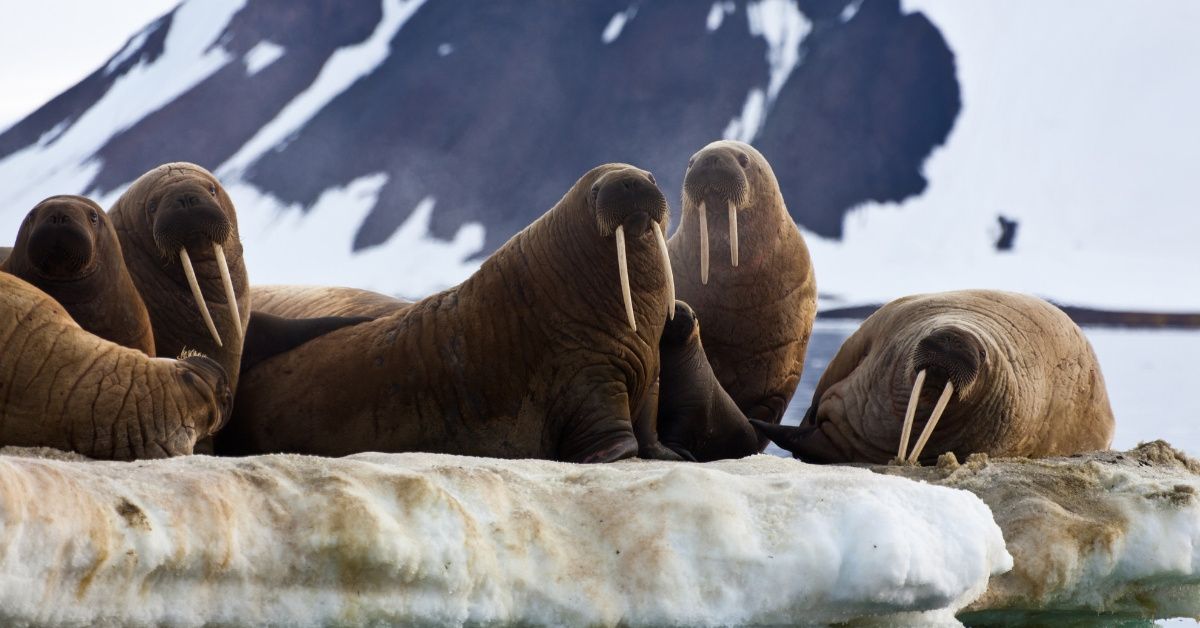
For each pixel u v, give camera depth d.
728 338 31.97
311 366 25.98
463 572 15.87
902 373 27.47
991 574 18.83
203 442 25.36
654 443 26.50
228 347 25.56
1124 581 20.81
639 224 24.47
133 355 20.12
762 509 17.69
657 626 16.59
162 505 14.77
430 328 25.52
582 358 25.03
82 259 21.17
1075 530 20.36
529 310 25.20
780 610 16.91
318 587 15.36
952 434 27.34
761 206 31.88
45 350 19.30
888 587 16.66
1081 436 30.12
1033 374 28.33
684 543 17.08
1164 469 25.55
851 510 17.36
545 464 19.58
